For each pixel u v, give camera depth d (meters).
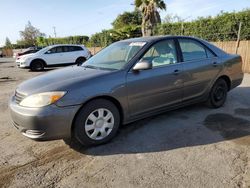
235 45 10.93
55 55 15.55
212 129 4.19
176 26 14.38
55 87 3.34
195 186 2.68
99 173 2.99
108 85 3.58
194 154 3.36
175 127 4.31
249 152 3.38
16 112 3.35
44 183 2.85
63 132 3.32
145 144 3.70
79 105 3.35
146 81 3.94
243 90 6.93
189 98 4.66
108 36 23.28
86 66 4.39
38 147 3.75
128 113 3.86
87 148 3.63
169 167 3.06
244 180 2.77
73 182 2.85
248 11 10.71
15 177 2.98
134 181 2.80
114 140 3.86
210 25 12.33
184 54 4.58
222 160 3.19
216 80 5.07
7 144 3.90
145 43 4.20
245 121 4.51
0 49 50.59
